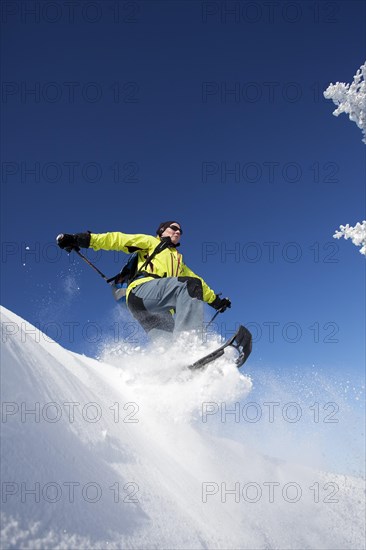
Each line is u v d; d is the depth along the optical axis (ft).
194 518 6.72
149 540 5.32
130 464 6.95
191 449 10.23
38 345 8.55
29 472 4.81
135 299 14.34
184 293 13.74
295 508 9.77
